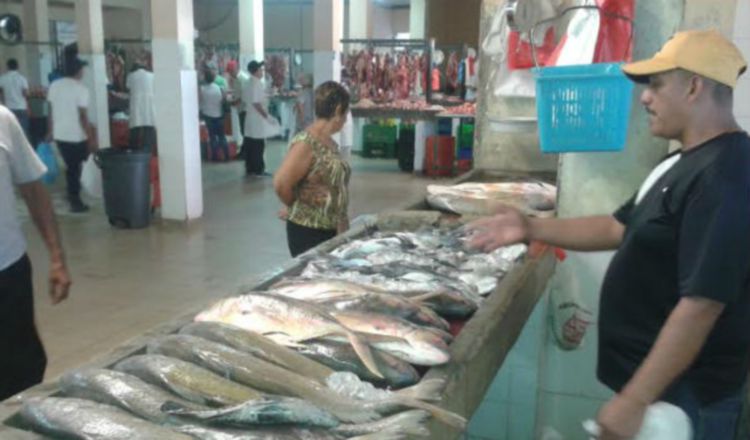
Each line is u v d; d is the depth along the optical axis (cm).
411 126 1080
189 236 655
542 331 276
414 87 1077
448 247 248
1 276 223
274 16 1888
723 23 231
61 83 722
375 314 169
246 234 666
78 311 451
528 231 192
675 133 152
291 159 312
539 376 280
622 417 141
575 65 213
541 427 284
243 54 1225
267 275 212
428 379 148
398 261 224
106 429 121
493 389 290
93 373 139
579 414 277
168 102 679
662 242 152
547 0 252
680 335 137
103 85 940
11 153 228
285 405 125
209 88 1121
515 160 372
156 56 673
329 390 140
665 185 151
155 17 665
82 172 721
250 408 124
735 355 155
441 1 1441
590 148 216
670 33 236
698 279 135
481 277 218
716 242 135
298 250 323
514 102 362
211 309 175
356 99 1071
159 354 150
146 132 849
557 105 215
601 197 256
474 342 166
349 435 126
